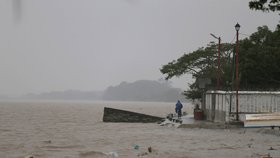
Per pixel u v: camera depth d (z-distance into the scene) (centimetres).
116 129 5312
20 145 3578
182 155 2903
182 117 6056
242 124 4497
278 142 3594
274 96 4534
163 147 3356
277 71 6050
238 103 4553
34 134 4684
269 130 4244
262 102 4544
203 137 4003
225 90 4875
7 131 5091
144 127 5559
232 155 2867
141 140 3903
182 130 4666
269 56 5966
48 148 3391
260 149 3173
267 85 5900
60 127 5784
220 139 3831
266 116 4372
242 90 4706
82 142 3809
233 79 5662
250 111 4544
